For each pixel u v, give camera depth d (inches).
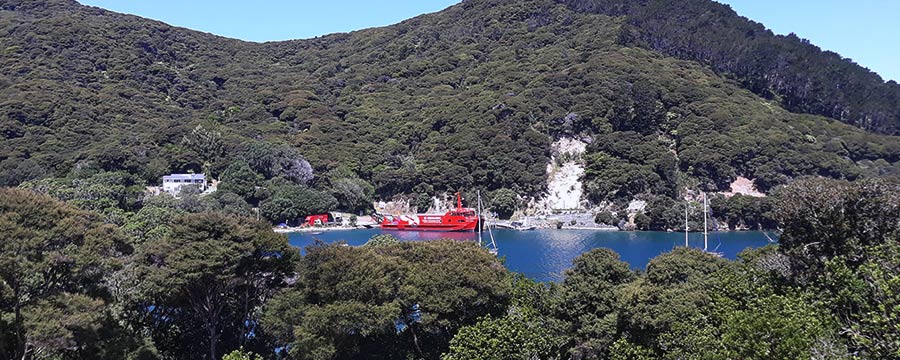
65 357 1284.4
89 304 1187.3
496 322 1341.0
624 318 1375.5
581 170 6368.1
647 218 5369.1
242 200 5403.5
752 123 6333.7
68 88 7066.9
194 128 6555.1
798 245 1309.1
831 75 7770.7
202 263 1455.5
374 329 1446.9
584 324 1465.3
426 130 7347.4
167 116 7721.5
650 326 1295.5
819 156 5846.5
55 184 4471.0
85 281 1306.6
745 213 5324.8
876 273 822.5
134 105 7554.1
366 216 6284.5
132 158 5659.5
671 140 6481.3
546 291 1662.2
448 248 1701.5
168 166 5954.7
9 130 5876.0
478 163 6476.4
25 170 5167.3
